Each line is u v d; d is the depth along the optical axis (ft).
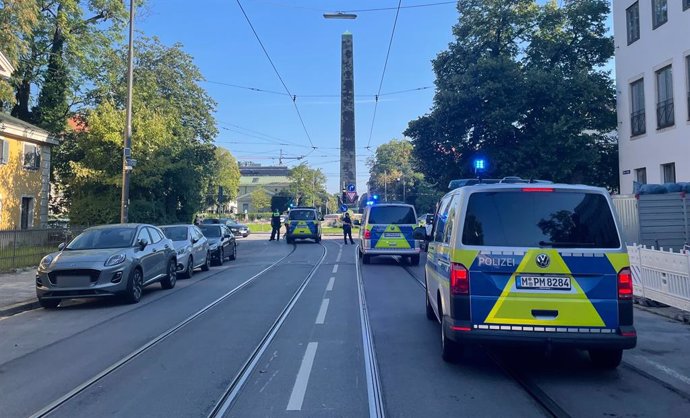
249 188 446.60
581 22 95.50
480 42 99.45
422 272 54.03
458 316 18.97
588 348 18.35
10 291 41.52
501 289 18.65
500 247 18.85
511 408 16.48
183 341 25.48
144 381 19.39
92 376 20.10
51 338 26.78
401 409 16.37
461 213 19.70
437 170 98.63
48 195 94.89
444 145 94.53
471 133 92.53
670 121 64.59
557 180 87.40
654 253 33.50
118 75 107.96
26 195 89.20
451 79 91.91
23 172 88.69
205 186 129.70
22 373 20.66
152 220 88.12
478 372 20.21
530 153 86.74
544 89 85.92
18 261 55.67
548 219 19.02
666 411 16.28
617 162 94.53
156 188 92.63
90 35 101.09
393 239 59.88
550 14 97.35
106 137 83.30
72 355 23.30
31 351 24.16
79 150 98.48
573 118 85.92
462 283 19.01
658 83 67.15
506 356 22.49
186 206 100.63
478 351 23.25
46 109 100.27
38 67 97.60
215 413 16.14
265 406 16.69
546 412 16.16
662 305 33.91
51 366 21.61
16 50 70.28
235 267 62.59
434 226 27.68
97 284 34.63
